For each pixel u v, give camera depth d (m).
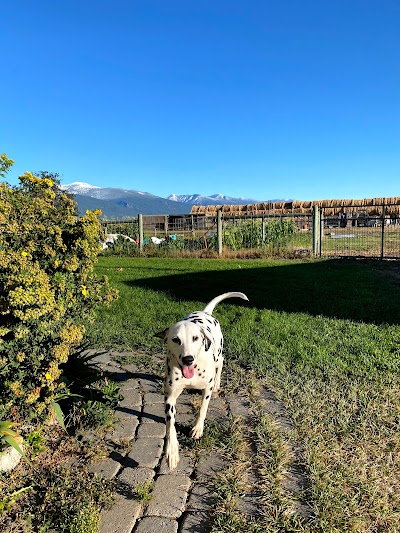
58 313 2.30
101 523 1.77
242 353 3.62
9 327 2.21
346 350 3.61
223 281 7.18
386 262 10.03
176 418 2.63
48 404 2.35
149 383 3.17
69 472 2.10
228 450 2.28
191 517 1.81
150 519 1.79
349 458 2.19
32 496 1.95
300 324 4.40
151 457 2.22
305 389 2.94
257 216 12.43
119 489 1.98
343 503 1.86
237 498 1.92
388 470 2.08
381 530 1.73
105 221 15.27
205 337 2.29
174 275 7.94
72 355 3.01
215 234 12.95
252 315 4.80
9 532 1.74
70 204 2.73
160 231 15.22
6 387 2.23
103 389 2.75
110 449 2.31
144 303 5.52
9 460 2.12
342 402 2.71
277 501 1.88
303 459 2.18
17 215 2.43
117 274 8.16
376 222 17.95
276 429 2.45
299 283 6.93
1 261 2.06
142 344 3.97
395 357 3.41
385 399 2.76
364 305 5.25
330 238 14.15
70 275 2.56
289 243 12.76
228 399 2.88
